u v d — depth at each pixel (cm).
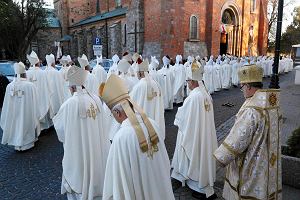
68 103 480
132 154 279
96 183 486
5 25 3216
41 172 662
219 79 1948
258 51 4059
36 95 823
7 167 689
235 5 3572
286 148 596
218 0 3331
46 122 1004
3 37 3388
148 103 713
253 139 342
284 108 1276
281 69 3344
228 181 377
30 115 797
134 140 280
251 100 351
